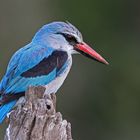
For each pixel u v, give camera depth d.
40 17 20.84
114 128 20.48
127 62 21.45
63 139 9.81
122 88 20.95
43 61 11.81
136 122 20.62
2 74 19.39
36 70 11.66
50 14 21.11
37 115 9.79
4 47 19.97
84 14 21.83
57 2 21.53
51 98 10.48
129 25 22.45
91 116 20.48
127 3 22.44
